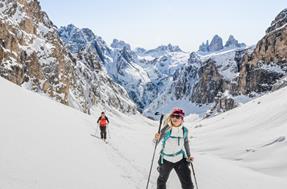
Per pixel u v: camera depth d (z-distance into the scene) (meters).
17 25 101.44
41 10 134.88
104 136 24.06
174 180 12.51
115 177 10.78
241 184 14.09
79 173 9.62
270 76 181.12
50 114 23.78
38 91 92.88
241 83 196.12
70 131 19.27
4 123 12.62
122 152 18.45
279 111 60.53
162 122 8.71
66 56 150.50
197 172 15.16
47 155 10.36
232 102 181.62
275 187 14.70
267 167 30.00
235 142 50.50
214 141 58.09
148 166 15.28
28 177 7.69
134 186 10.38
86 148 14.84
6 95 21.48
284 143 37.28
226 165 22.62
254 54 197.38
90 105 169.50
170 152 7.89
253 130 56.97
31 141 11.38
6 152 9.02
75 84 146.00
